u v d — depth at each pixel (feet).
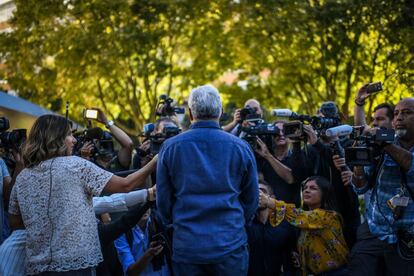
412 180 15.20
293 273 18.42
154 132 20.44
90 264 13.06
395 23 45.73
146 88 53.98
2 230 16.96
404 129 15.85
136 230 16.84
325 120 19.39
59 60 51.93
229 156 13.55
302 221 17.30
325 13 46.60
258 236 17.80
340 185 18.99
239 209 13.60
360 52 47.83
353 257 16.76
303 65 49.60
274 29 47.91
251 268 17.84
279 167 19.56
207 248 13.20
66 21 52.65
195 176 13.38
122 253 16.33
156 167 13.99
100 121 19.63
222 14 50.80
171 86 57.98
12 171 18.65
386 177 15.76
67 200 13.03
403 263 15.80
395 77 40.65
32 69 53.21
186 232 13.33
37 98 53.83
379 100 42.83
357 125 19.90
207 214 13.32
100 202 14.34
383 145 14.79
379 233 15.96
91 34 50.62
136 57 51.88
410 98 16.01
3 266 13.74
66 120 13.82
